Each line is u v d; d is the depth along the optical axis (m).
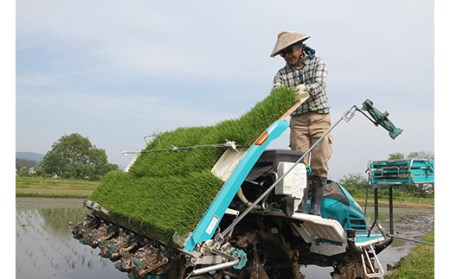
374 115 5.00
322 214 5.95
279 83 5.89
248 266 5.09
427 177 6.21
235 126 4.66
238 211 4.50
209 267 4.02
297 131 5.77
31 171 66.44
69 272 6.86
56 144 64.88
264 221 5.49
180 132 6.36
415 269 7.24
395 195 27.22
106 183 6.88
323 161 5.48
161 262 4.14
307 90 5.17
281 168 4.77
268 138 4.49
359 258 5.84
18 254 8.14
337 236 5.32
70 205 17.64
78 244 9.27
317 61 5.64
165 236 4.23
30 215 13.77
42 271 6.86
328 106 5.67
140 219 4.70
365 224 6.24
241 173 4.30
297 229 5.69
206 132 5.42
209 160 4.66
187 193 4.25
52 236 10.14
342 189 6.32
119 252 5.10
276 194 4.80
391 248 11.23
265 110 4.61
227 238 4.55
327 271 8.16
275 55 5.73
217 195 4.17
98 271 6.98
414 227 14.39
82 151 64.94
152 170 5.79
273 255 5.61
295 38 5.52
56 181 39.66
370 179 6.42
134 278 4.66
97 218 6.78
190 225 4.01
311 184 5.54
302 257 5.97
